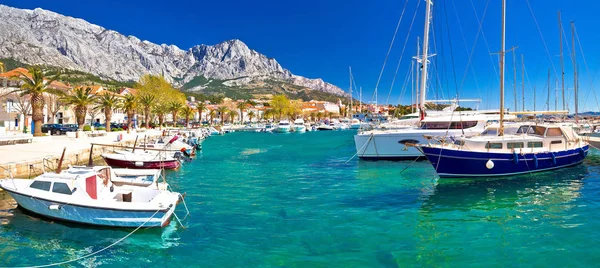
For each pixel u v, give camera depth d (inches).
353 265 431.8
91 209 552.7
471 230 546.6
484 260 441.4
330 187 877.2
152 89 3221.0
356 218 615.5
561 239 501.0
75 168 644.7
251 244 502.3
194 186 912.9
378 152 1269.7
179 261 451.8
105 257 464.4
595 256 444.8
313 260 447.8
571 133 1016.9
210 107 6392.7
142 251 481.1
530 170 925.8
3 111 2118.6
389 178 966.4
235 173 1125.7
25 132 1905.8
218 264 442.3
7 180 645.9
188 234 543.2
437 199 729.0
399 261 442.3
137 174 837.8
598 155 1321.4
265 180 992.2
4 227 556.1
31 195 580.4
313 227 571.2
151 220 551.2
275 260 449.7
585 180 871.1
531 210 642.2
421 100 1408.7
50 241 510.9
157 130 2977.4
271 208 687.7
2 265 439.2
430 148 880.3
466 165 881.5
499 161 889.5
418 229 555.5
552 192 765.9
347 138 2896.2
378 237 523.8
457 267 423.8
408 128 1355.8
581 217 594.9
